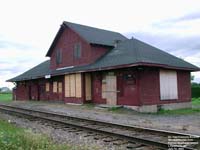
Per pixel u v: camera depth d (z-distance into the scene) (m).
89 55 25.23
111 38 28.61
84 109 21.11
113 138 9.77
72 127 12.34
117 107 20.52
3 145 7.09
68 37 28.45
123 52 23.30
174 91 22.09
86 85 24.70
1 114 19.11
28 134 9.25
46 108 22.89
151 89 20.11
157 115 17.59
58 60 30.17
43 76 29.91
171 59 22.70
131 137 9.27
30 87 35.50
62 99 28.64
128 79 20.23
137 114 17.98
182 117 16.52
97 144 9.00
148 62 18.77
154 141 8.45
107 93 22.31
